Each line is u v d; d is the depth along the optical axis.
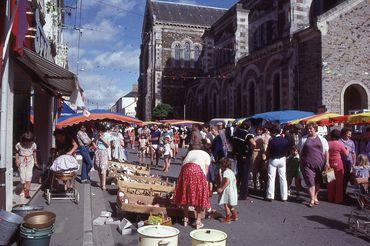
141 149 20.97
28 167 10.09
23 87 14.52
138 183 9.31
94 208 9.69
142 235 5.14
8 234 5.99
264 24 33.81
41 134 17.31
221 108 38.06
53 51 24.44
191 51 55.34
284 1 29.44
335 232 7.84
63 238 7.05
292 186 13.52
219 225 8.38
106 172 13.04
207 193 7.99
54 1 25.28
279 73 26.81
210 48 46.44
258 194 12.09
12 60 8.96
